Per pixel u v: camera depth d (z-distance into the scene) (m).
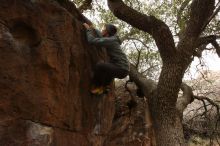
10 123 6.22
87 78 8.34
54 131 7.04
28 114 6.51
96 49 8.81
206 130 16.53
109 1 11.41
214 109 17.89
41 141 6.64
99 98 9.01
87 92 8.38
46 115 6.86
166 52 11.14
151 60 16.50
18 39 6.57
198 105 18.95
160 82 11.27
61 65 7.30
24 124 6.44
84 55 8.25
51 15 7.26
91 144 8.66
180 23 13.19
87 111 8.38
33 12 6.77
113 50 8.29
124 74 8.32
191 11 11.27
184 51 11.11
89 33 8.16
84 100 8.24
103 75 8.25
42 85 6.80
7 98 6.20
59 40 7.29
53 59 7.06
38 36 6.82
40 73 6.79
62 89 7.31
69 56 7.62
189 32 11.20
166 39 11.03
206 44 13.12
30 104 6.54
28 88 6.52
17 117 6.34
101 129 9.25
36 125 6.64
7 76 6.20
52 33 7.16
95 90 8.42
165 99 11.16
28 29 6.72
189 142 16.48
